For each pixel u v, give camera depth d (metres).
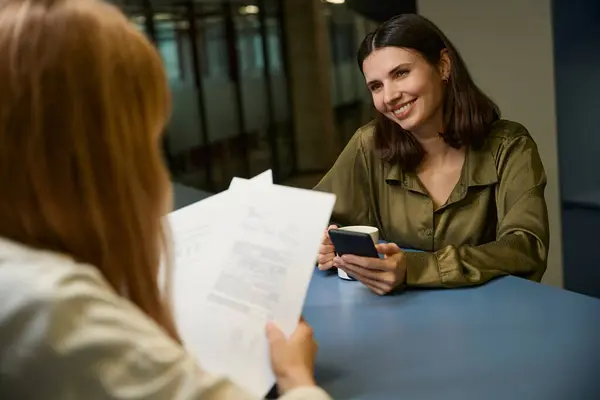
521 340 1.00
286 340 0.80
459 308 1.14
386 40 1.42
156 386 0.53
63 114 0.56
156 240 0.65
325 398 0.68
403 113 1.44
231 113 4.61
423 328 1.07
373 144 1.59
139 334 0.55
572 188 2.51
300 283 0.85
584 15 2.30
